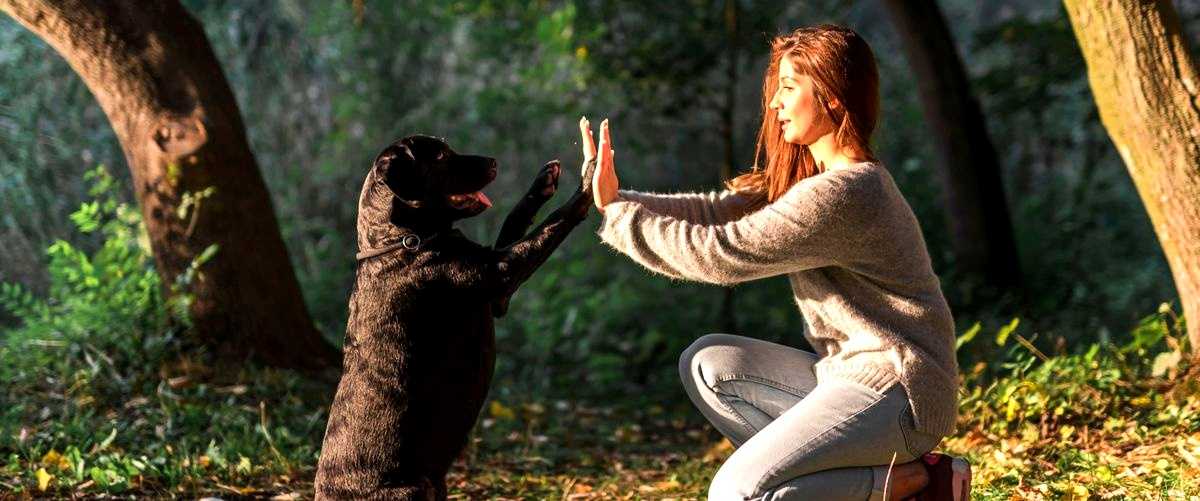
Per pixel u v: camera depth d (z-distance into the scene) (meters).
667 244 2.59
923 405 2.56
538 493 4.22
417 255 2.73
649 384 7.18
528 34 8.95
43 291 7.77
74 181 8.27
